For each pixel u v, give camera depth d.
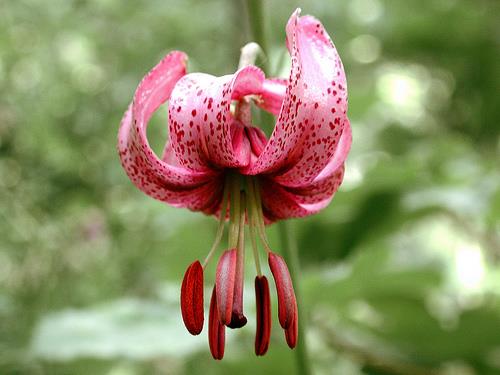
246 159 0.15
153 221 0.36
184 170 0.15
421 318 0.27
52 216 0.38
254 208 0.15
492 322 0.26
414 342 0.27
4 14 0.43
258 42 0.18
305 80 0.13
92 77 0.48
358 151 0.40
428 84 0.48
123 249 0.40
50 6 0.45
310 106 0.14
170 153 0.15
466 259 0.52
